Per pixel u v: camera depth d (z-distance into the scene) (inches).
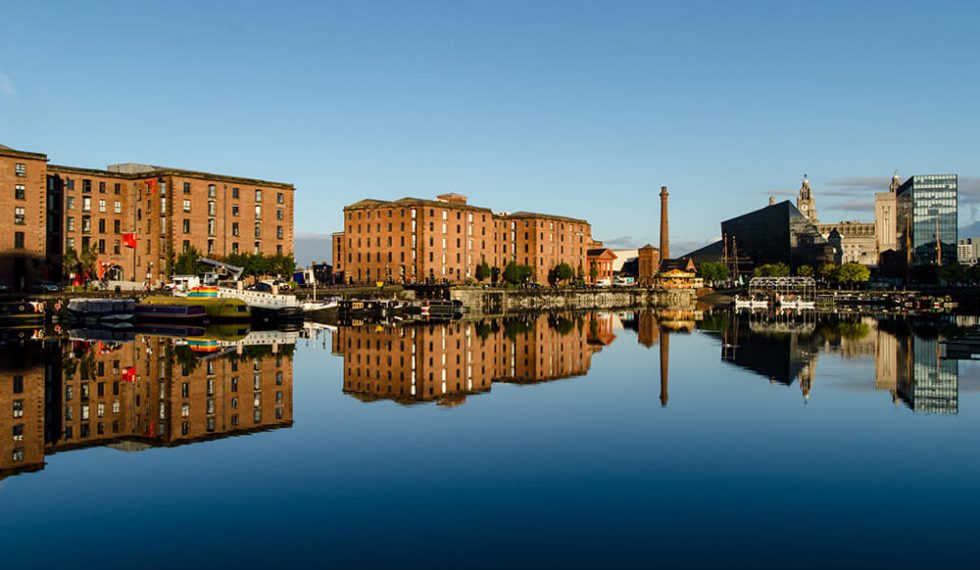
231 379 2239.2
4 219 4936.0
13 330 3961.6
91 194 5871.1
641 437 1462.8
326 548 884.0
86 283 5442.9
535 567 832.9
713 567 837.2
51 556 860.0
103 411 1721.2
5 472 1199.6
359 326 4913.9
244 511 1011.3
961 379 2299.5
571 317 6486.2
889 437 1465.3
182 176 5876.0
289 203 6678.2
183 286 4722.0
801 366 2682.1
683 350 3385.8
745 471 1218.0
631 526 960.9
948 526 965.8
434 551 876.0
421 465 1245.1
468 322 5561.0
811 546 898.7
